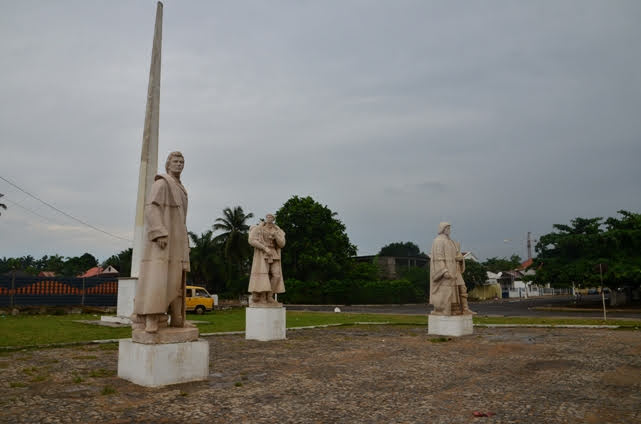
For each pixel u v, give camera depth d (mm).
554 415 5602
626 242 32938
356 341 13328
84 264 83938
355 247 58094
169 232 7484
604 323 18875
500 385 7289
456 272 15266
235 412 5672
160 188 7406
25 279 27969
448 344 12492
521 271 81875
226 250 54281
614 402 6215
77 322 20031
